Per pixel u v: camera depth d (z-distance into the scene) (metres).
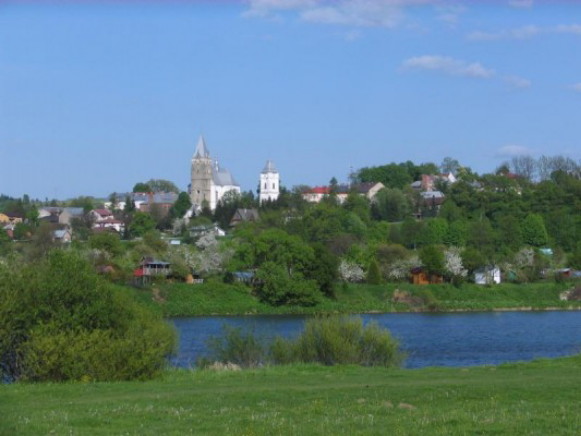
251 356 59.62
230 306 143.00
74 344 46.88
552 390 39.12
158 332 53.72
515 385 41.12
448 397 37.31
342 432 28.38
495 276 173.75
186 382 45.97
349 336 60.19
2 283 49.94
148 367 47.84
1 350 48.34
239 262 152.62
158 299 142.38
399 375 49.28
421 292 158.12
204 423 30.42
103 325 50.66
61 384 44.72
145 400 37.06
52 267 51.38
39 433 28.78
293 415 32.38
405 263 172.50
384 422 30.30
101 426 30.19
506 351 88.25
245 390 40.69
